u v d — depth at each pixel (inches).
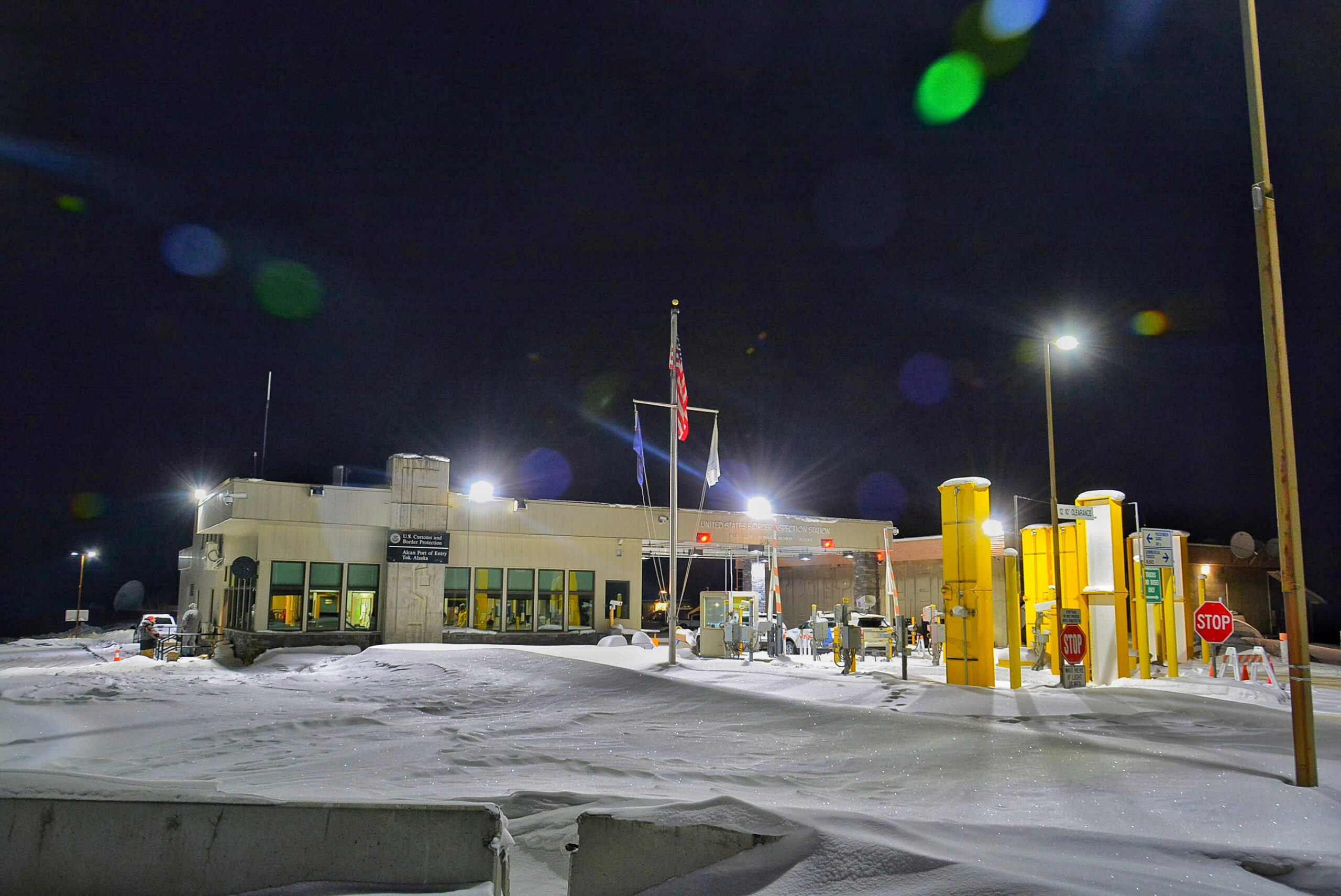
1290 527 329.1
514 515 1374.3
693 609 2137.1
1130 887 196.5
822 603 1884.8
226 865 209.9
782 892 210.5
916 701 607.8
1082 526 892.0
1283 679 994.7
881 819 244.8
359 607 1266.0
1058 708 577.3
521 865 263.3
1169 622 907.4
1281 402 342.3
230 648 1242.0
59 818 211.2
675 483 895.1
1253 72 358.9
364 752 460.1
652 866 228.4
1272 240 352.8
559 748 474.6
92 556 2795.3
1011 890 192.1
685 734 521.0
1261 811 283.9
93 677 895.7
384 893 206.7
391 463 1291.8
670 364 925.2
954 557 725.9
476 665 879.7
